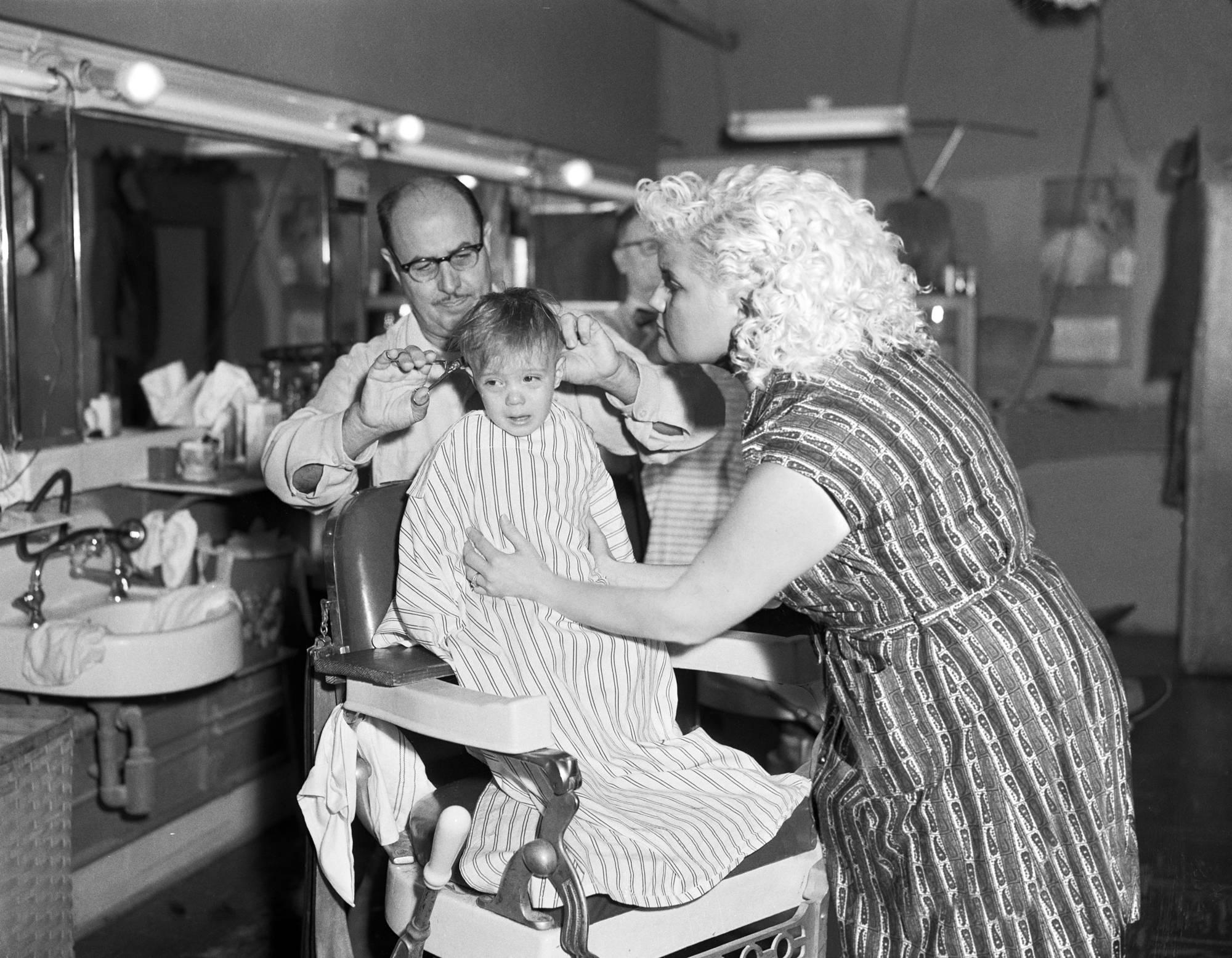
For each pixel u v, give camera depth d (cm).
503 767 157
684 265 144
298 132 314
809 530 130
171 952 242
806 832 166
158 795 278
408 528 163
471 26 377
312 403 211
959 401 140
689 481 246
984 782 136
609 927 145
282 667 319
